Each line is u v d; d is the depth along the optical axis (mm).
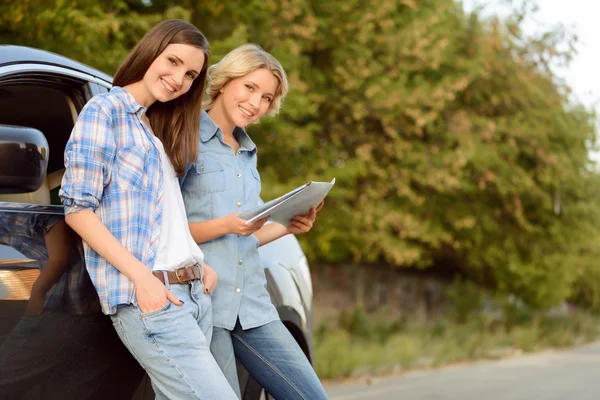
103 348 4164
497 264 29234
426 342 23672
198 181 4727
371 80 20641
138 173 4102
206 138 4789
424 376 17906
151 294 3945
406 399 13438
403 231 22375
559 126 26188
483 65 22750
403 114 21812
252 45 5000
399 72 21172
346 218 21172
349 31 20203
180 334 4035
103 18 12305
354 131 21531
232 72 4891
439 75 22484
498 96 24031
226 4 14781
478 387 15492
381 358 19031
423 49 21094
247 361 5074
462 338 25469
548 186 28031
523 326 32125
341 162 21156
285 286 6152
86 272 4066
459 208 24594
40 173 3787
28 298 3719
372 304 27797
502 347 28312
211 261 4746
